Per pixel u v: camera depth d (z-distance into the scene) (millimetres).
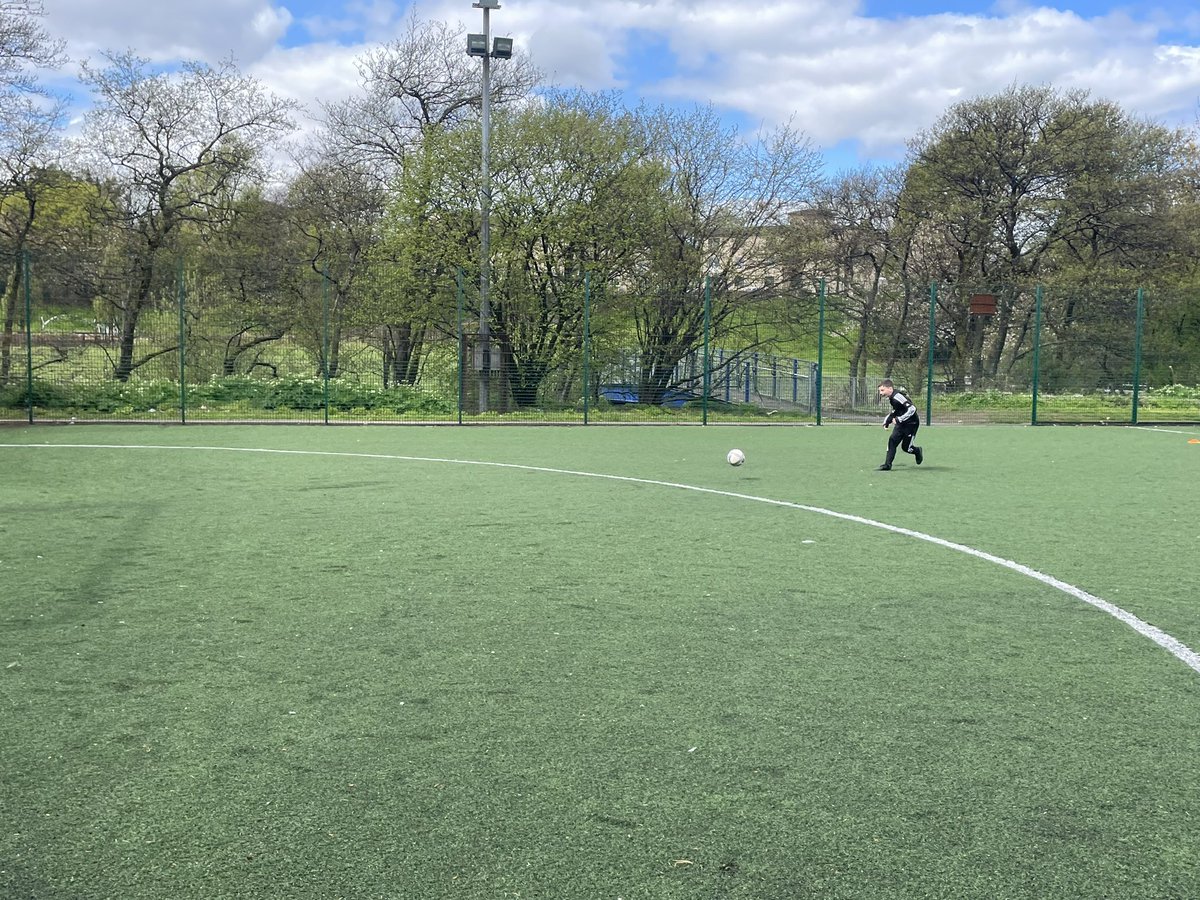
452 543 8289
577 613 5992
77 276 22406
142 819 3289
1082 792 3527
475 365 23859
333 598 6348
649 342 25469
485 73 23578
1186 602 6367
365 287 25109
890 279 41031
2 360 21938
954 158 38656
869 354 39031
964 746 3939
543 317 25125
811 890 2861
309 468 13891
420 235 25203
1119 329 25484
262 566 7320
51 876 2934
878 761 3783
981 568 7402
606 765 3732
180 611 5996
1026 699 4504
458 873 2943
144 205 30781
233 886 2873
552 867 2980
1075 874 2961
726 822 3277
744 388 28094
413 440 18719
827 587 6742
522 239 25266
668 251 28203
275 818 3295
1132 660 5113
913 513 10164
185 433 19750
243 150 31156
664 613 6004
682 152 28938
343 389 23484
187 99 30375
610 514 9953
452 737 4008
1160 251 39031
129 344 22453
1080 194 37312
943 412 26031
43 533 8641
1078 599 6430
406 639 5418
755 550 8078
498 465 14531
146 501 10609
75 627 5629
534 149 25750
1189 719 4262
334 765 3725
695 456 16188
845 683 4711
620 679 4758
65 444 17188
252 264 26281
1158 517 9945
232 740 3971
